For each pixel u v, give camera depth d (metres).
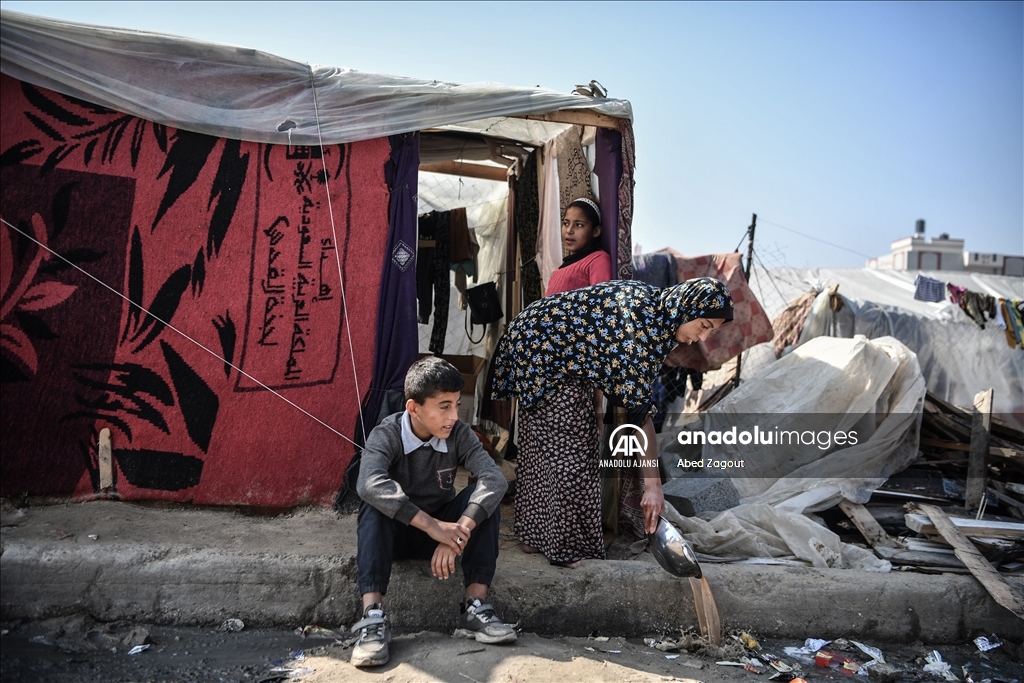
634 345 3.13
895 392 4.98
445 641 2.81
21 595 2.83
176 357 3.43
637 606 3.29
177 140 3.44
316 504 3.58
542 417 3.30
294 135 3.53
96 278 3.33
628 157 4.00
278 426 3.54
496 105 3.75
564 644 3.03
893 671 3.04
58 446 3.30
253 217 3.53
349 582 3.07
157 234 3.41
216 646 2.79
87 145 3.33
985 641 3.44
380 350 3.63
